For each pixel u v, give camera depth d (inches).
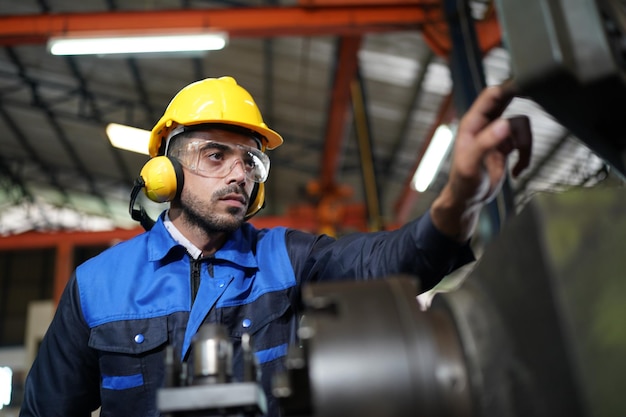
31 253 616.4
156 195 61.9
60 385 58.9
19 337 589.6
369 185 326.3
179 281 58.3
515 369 26.5
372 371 26.9
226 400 31.5
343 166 468.1
